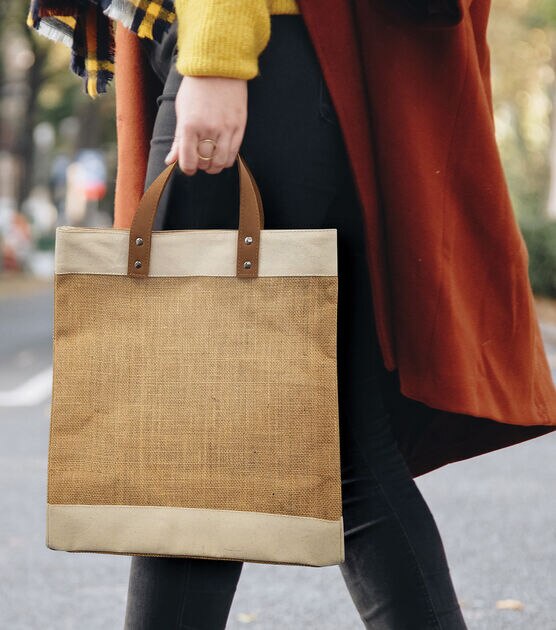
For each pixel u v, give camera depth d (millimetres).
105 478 1988
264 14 1866
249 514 1944
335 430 1931
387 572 2070
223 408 1955
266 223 2002
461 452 2256
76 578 4633
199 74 1849
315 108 1966
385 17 1979
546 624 3994
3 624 4016
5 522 5617
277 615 4078
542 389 2135
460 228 2051
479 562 4859
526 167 38375
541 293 24266
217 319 1968
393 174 1989
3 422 9102
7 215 39500
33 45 38656
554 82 31062
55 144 56031
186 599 2004
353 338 2104
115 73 2297
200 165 1918
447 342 1983
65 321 2016
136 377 1986
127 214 2236
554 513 5832
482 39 2193
